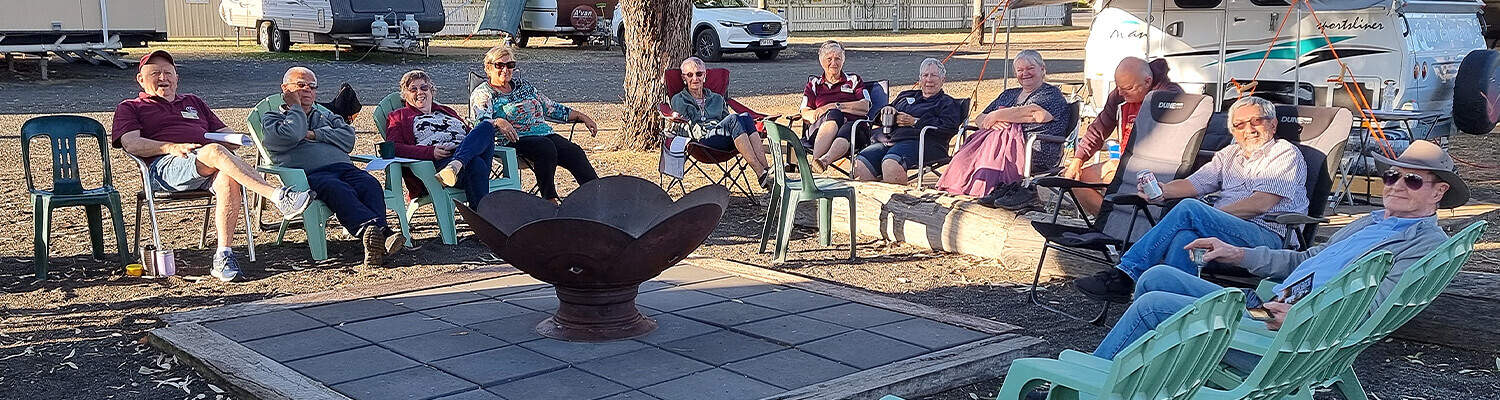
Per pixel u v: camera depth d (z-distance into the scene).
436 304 4.84
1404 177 3.57
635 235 4.52
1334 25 9.68
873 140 7.34
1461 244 2.96
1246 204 4.77
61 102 14.11
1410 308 3.05
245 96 15.05
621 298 4.36
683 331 4.46
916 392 3.93
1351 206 6.83
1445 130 10.12
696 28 22.09
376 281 5.49
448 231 6.32
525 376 3.91
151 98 5.77
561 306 4.43
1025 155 6.47
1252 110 4.85
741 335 4.41
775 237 6.54
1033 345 4.32
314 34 20.94
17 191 7.97
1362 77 9.58
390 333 4.40
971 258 6.05
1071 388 2.63
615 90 16.47
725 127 7.66
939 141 7.15
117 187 8.26
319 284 5.43
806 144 8.05
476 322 4.56
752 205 7.66
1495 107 9.89
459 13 28.33
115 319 4.77
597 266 4.15
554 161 6.93
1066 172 6.61
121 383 3.98
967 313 5.01
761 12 22.41
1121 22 10.71
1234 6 10.09
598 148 10.45
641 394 3.74
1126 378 2.27
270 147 5.82
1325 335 2.82
